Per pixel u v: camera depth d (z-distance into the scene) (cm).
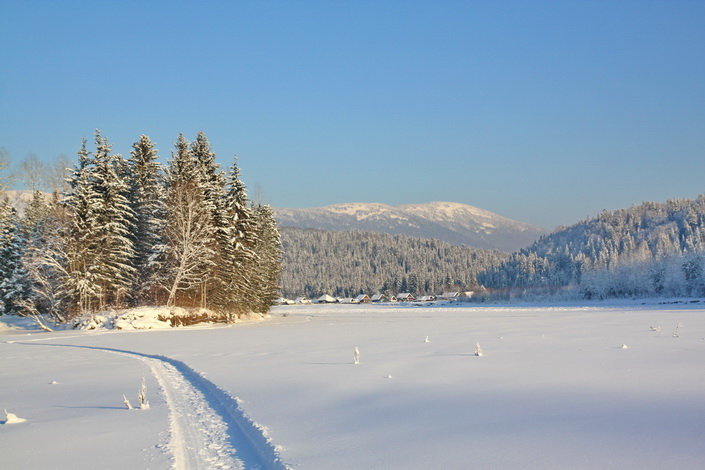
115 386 1482
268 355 2230
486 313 9350
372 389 1302
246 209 5881
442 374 1521
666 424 859
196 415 1063
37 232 5481
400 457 722
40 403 1258
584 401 1073
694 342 2342
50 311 5006
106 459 756
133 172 5428
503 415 969
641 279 14062
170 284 5241
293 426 927
